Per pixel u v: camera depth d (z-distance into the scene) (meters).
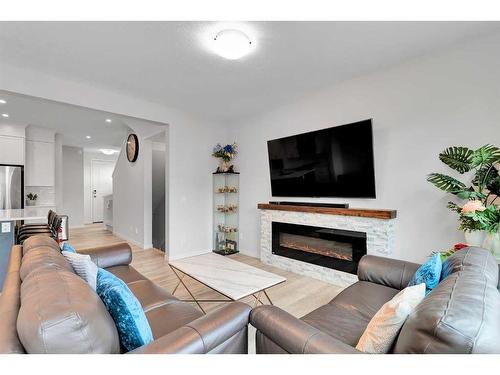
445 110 2.32
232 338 1.13
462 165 2.02
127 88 3.15
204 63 2.54
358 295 1.69
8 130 4.89
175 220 4.02
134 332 1.01
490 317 0.74
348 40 2.15
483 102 2.13
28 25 1.93
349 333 1.30
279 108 3.82
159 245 5.02
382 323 0.96
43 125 5.26
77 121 4.91
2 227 2.79
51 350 0.73
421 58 2.45
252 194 4.26
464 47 2.22
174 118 3.96
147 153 4.82
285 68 2.65
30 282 1.00
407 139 2.55
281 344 1.03
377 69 2.70
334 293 2.75
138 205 5.01
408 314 0.92
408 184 2.55
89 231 6.79
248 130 4.32
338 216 2.97
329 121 3.18
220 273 2.18
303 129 3.48
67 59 2.45
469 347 0.67
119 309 1.00
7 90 2.54
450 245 2.31
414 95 2.50
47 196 5.72
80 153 7.68
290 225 3.47
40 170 5.45
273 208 3.63
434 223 2.40
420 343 0.75
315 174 3.24
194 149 4.24
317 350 0.91
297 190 3.48
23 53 2.34
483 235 1.86
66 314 0.77
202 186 4.37
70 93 2.92
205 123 4.39
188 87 3.12
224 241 4.54
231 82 2.99
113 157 9.16
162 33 2.04
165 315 1.48
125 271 2.20
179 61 2.49
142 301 1.64
